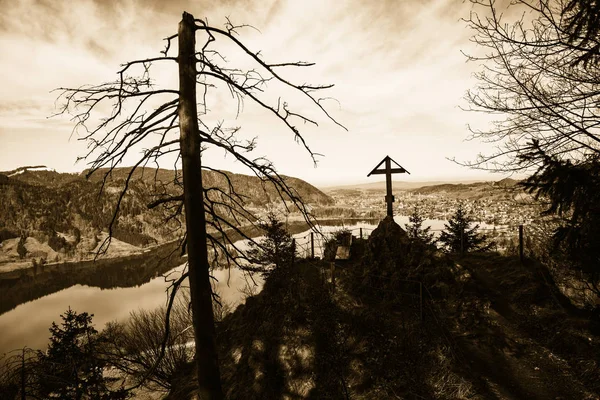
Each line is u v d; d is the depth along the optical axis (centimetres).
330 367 643
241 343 898
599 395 498
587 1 329
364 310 773
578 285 887
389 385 573
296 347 711
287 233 1198
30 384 738
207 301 439
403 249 945
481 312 753
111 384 1213
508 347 650
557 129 432
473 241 1515
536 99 446
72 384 810
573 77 434
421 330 683
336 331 717
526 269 972
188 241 438
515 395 521
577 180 365
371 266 911
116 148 435
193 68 443
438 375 568
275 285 987
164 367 1195
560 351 625
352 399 574
